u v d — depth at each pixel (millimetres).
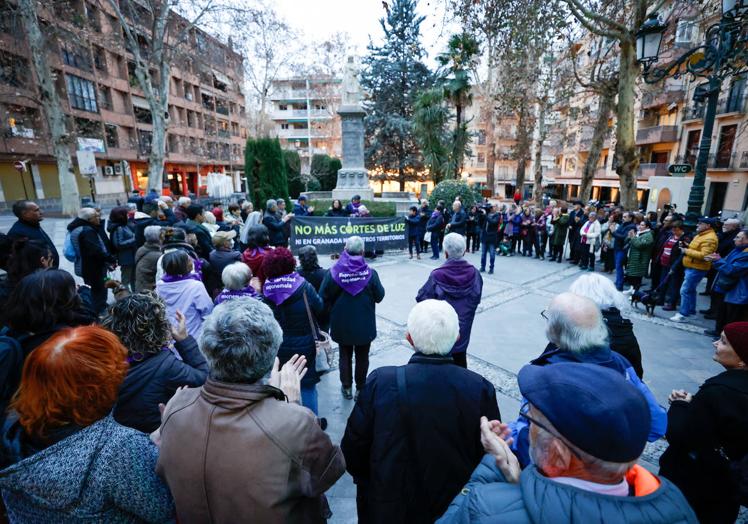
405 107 31250
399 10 30422
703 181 6367
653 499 896
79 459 1138
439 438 1584
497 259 11633
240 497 1180
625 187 11641
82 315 2133
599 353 1745
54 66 25172
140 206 10406
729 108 20297
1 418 1622
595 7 11461
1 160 25078
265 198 15273
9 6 16938
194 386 1968
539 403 986
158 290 3162
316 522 1400
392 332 5844
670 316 6590
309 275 4188
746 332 1805
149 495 1220
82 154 12695
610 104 14727
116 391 1255
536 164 24828
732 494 1799
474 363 4832
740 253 4996
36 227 4609
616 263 8578
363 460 1763
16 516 1167
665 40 14922
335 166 30250
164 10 17828
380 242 11016
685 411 1921
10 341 1821
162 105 18672
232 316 1371
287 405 1335
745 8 5594
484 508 982
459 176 24516
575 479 947
